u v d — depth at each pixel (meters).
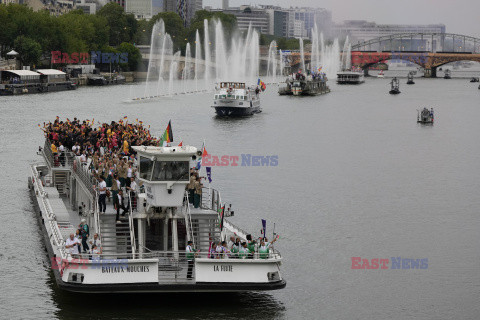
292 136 188.38
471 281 74.44
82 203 82.56
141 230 67.44
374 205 107.44
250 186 118.25
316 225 94.62
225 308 64.38
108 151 92.44
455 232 92.94
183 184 66.00
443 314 66.31
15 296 65.75
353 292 70.69
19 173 123.06
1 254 77.62
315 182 123.94
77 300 64.75
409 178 131.12
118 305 63.91
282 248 84.00
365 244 86.56
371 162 149.50
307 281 73.25
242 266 63.19
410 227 94.94
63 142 99.69
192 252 62.72
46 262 75.12
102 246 65.88
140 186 71.19
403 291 71.31
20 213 95.12
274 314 64.56
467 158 158.12
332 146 171.88
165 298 65.69
